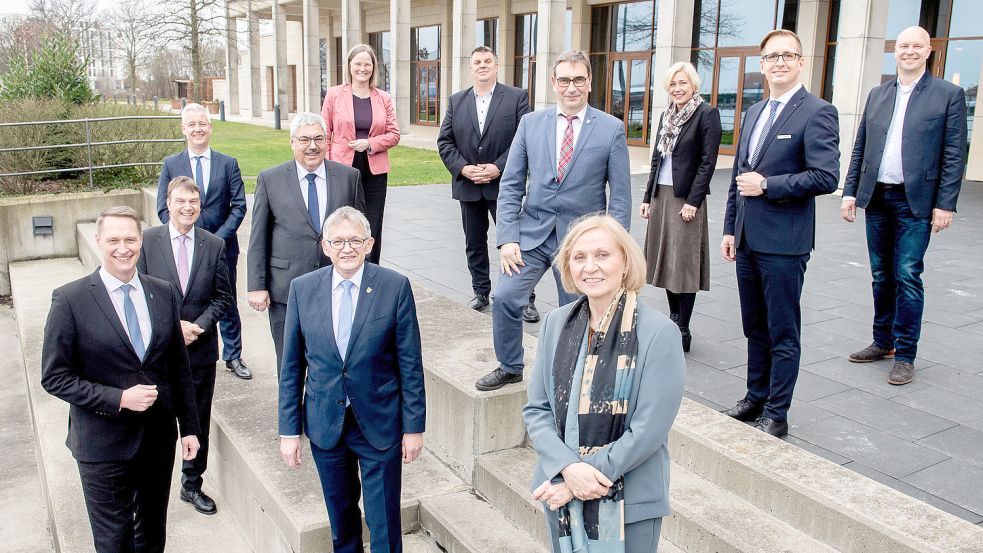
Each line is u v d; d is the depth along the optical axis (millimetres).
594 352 2188
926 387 4027
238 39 38281
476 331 4859
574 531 2145
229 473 4750
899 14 15547
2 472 6090
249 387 5488
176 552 4348
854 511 2684
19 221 10609
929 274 6570
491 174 5242
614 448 2086
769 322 3449
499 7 26750
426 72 31406
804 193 3281
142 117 11391
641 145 22234
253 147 19828
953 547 2455
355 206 4438
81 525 4551
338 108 5777
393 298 3209
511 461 3877
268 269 4410
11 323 9633
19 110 11391
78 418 3430
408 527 3908
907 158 4023
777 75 3406
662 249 4715
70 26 36750
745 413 3652
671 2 14906
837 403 3820
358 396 3184
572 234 2248
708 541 2895
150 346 3463
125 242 3307
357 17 27531
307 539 3637
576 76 3514
